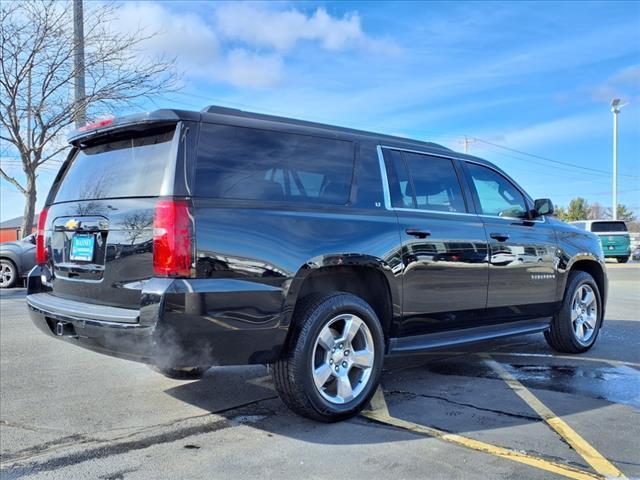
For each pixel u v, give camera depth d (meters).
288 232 3.62
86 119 15.68
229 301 3.29
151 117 3.50
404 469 3.13
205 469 3.15
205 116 3.54
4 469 3.17
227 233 3.36
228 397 4.49
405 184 4.50
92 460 3.29
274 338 3.51
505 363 5.62
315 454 3.34
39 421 3.96
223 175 3.49
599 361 5.71
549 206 5.46
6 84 15.20
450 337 4.74
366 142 4.38
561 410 4.12
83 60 15.55
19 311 9.12
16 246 12.62
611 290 13.35
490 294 4.94
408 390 4.66
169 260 3.19
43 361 5.72
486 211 5.15
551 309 5.67
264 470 3.13
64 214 4.10
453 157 5.04
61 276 4.05
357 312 3.93
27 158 16.00
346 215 3.99
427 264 4.39
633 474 3.05
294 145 3.93
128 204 3.48
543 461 3.22
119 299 3.46
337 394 3.86
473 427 3.77
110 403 4.36
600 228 25.91
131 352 3.27
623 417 3.97
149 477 3.06
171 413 4.11
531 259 5.36
